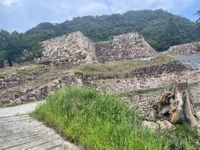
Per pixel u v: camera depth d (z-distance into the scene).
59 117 8.11
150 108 18.34
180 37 56.66
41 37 55.69
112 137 6.35
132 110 8.56
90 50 36.22
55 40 39.09
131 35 43.72
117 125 6.94
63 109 8.49
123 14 108.06
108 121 7.33
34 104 14.32
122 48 41.47
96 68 26.23
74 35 37.88
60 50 35.50
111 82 21.86
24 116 9.82
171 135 7.24
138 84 21.58
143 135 6.50
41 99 16.55
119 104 8.67
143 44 42.03
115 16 103.81
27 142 6.97
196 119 10.12
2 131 7.87
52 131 7.79
